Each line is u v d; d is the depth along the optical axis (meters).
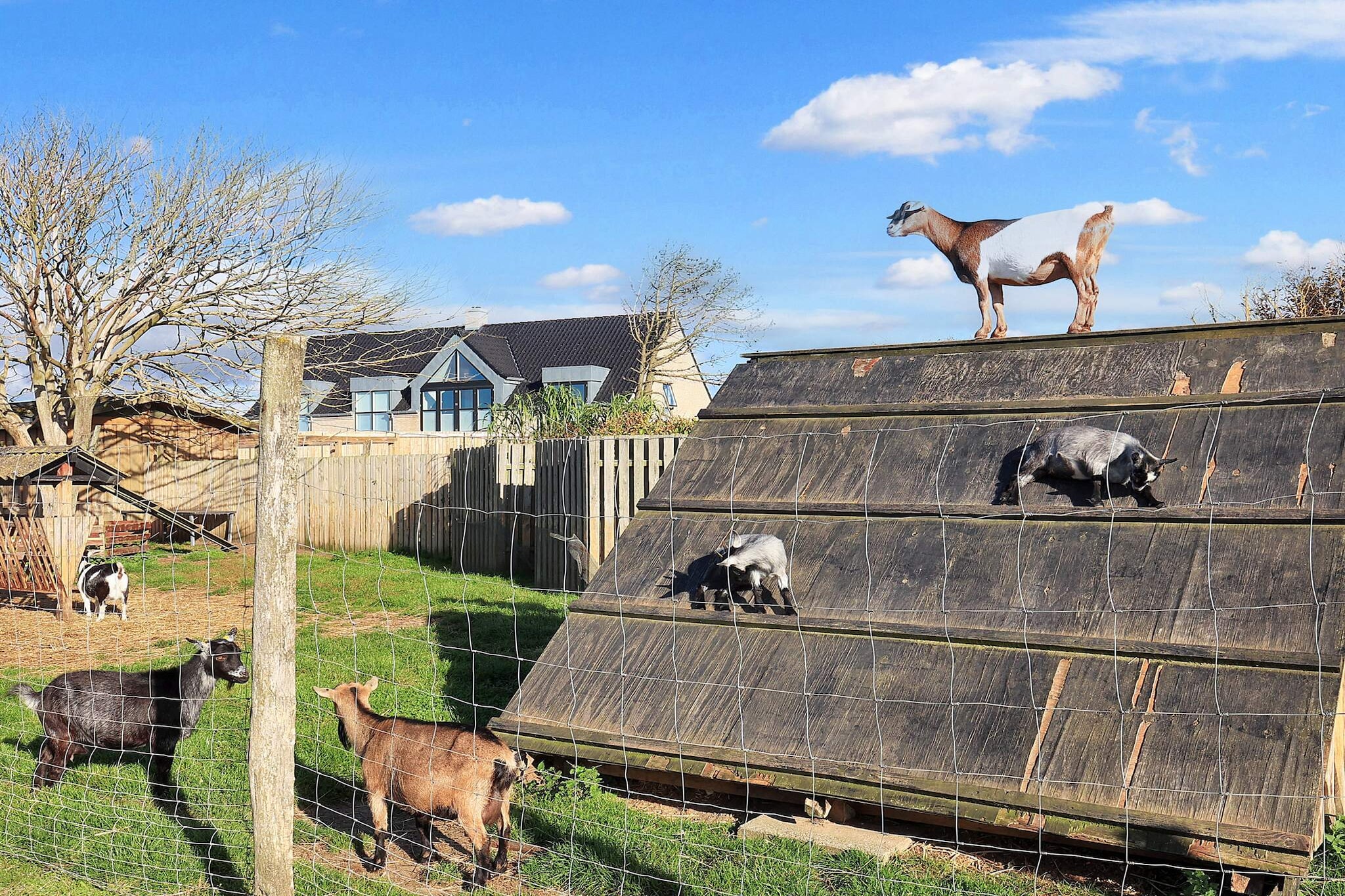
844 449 8.56
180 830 6.92
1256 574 6.32
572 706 7.59
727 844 6.42
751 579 7.41
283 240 27.03
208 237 26.19
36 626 15.38
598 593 8.35
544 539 17.70
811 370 9.59
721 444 9.17
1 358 24.80
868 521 7.92
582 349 43.78
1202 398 7.40
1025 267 9.18
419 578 17.62
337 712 6.74
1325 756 5.49
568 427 21.97
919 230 9.60
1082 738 6.04
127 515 26.30
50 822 7.11
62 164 24.53
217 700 10.11
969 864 6.14
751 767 6.73
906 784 6.21
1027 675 6.50
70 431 26.02
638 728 7.23
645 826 6.78
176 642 13.62
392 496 22.45
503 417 24.42
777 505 8.30
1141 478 6.89
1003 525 7.39
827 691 6.95
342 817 7.32
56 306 24.80
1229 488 6.80
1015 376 8.47
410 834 7.02
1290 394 7.11
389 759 6.37
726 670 7.38
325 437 26.19
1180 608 6.36
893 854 6.20
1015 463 7.73
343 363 29.98
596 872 6.12
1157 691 6.09
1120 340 8.34
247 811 7.24
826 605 7.43
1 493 17.39
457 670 10.96
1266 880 5.36
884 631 7.09
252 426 28.47
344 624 13.75
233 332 26.50
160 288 26.19
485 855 6.11
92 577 15.56
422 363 43.31
